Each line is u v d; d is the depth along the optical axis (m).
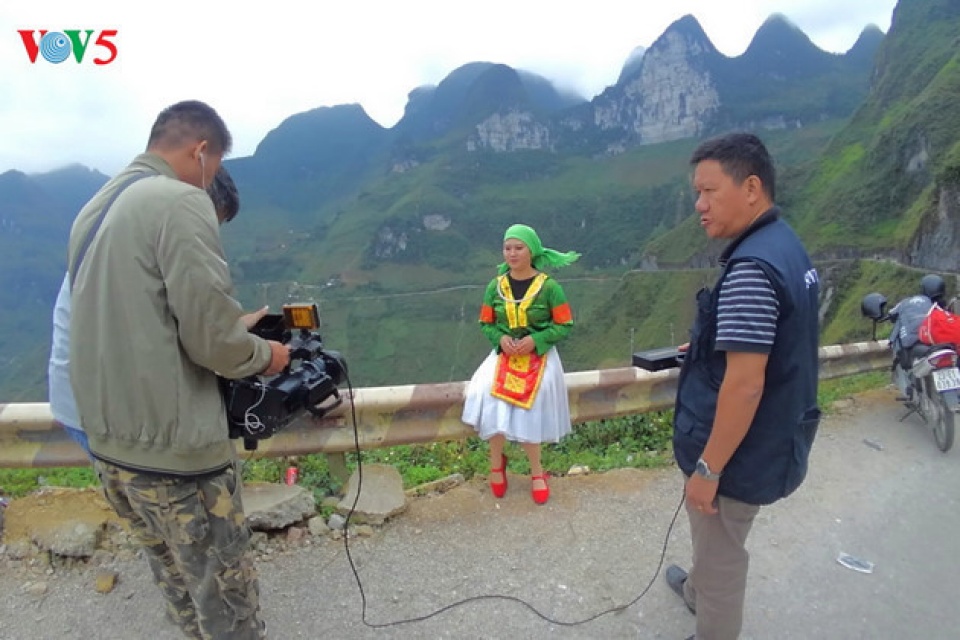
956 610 2.79
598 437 4.95
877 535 3.44
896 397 5.73
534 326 3.59
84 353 1.79
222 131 2.08
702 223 2.09
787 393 1.95
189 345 1.74
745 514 2.12
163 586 2.27
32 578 2.90
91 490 3.56
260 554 3.11
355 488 3.61
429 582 2.93
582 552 3.19
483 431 3.65
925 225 57.22
